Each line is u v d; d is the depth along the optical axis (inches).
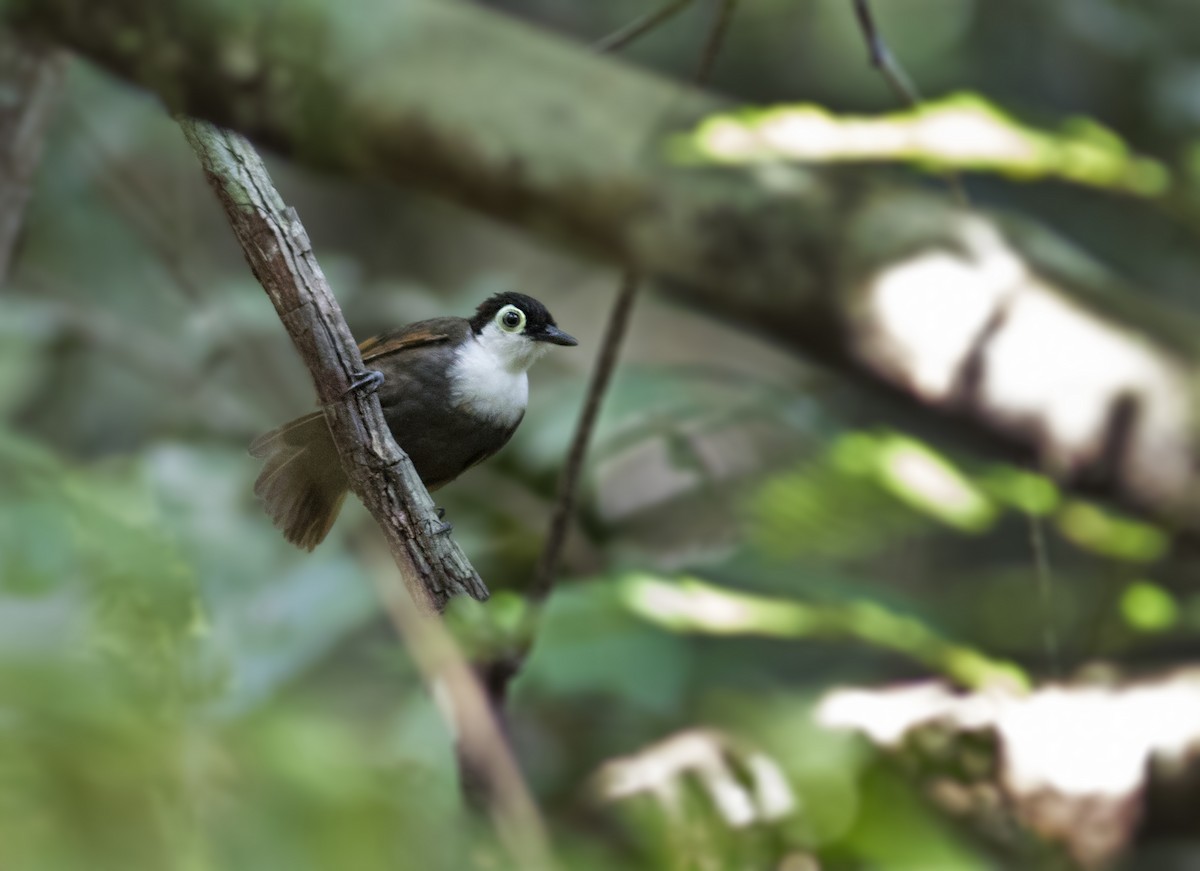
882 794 138.2
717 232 252.2
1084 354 234.2
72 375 452.4
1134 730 264.5
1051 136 213.3
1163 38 541.6
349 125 268.2
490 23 269.9
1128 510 238.1
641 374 398.0
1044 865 243.4
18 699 68.9
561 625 262.5
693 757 205.6
